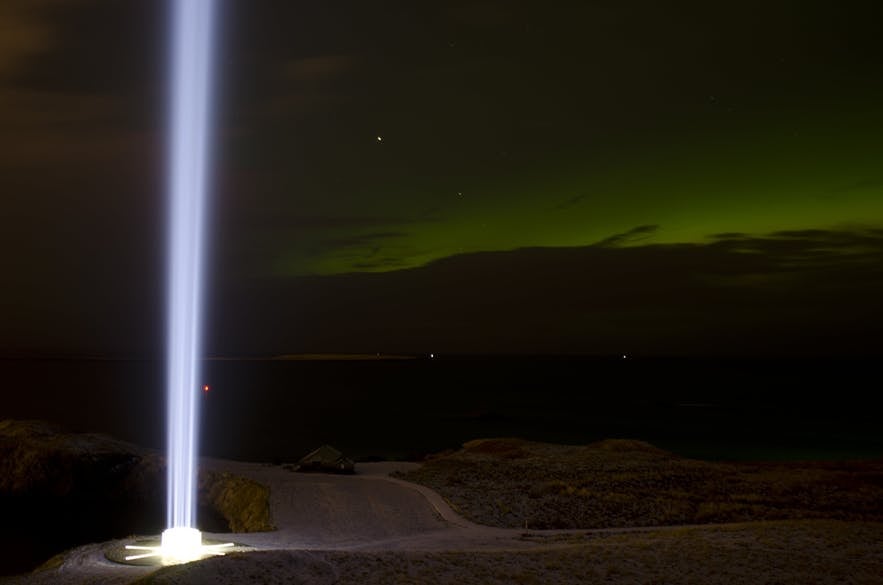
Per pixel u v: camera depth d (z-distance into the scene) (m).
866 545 22.08
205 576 15.70
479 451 57.00
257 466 45.84
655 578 17.55
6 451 44.62
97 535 34.69
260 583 15.62
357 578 16.48
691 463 47.06
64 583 20.52
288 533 29.05
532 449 54.50
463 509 33.28
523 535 28.05
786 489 37.69
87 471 42.97
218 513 37.16
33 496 41.22
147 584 15.52
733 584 17.20
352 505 33.88
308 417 100.81
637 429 89.62
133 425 85.81
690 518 32.25
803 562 19.47
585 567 18.53
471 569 17.91
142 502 40.34
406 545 25.38
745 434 84.94
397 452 69.06
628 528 30.05
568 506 34.09
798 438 81.25
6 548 32.56
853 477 41.06
